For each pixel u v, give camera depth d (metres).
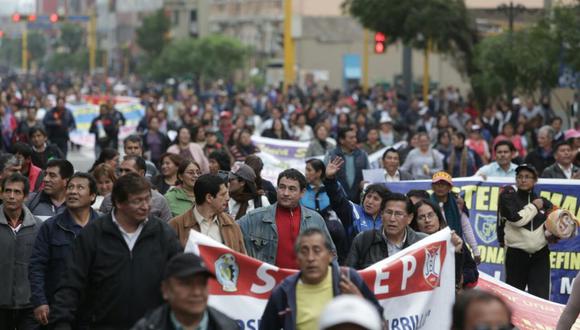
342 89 180.12
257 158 27.97
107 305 17.64
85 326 17.88
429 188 32.09
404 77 101.94
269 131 55.88
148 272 17.69
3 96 88.69
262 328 16.64
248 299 18.69
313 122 68.19
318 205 26.48
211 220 21.34
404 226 21.20
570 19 61.56
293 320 16.36
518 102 79.12
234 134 50.81
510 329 12.08
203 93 154.62
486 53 73.88
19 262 22.12
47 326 20.30
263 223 22.50
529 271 28.25
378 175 34.56
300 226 22.53
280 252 22.41
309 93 129.38
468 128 64.50
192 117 66.44
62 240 20.62
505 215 27.95
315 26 185.50
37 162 38.28
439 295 19.84
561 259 30.83
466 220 27.86
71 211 20.84
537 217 27.86
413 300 19.58
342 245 25.62
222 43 192.25
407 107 92.31
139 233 17.77
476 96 84.50
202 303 13.95
